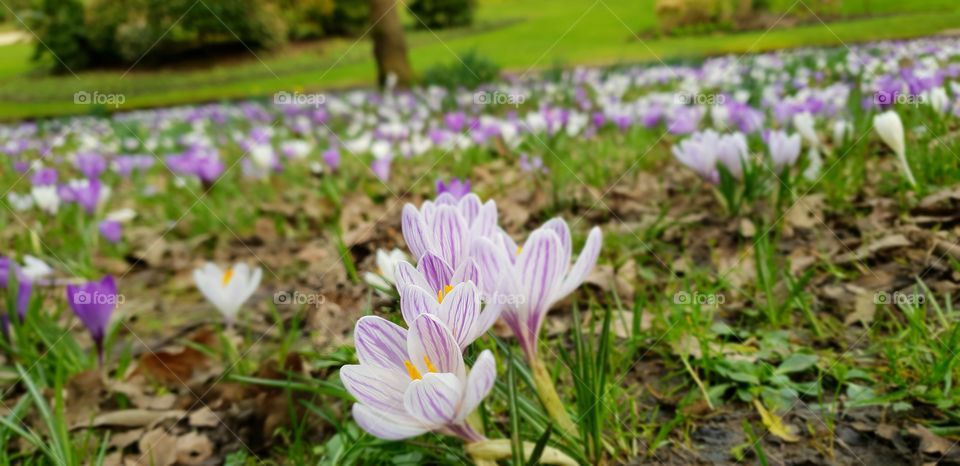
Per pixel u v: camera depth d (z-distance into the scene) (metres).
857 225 2.50
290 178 4.77
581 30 12.73
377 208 3.54
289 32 16.25
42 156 6.74
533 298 1.20
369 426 0.96
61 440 1.58
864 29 7.55
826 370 1.76
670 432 1.58
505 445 1.08
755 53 7.88
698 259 2.52
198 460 1.71
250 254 3.39
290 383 1.48
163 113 10.14
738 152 2.68
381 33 9.98
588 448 1.38
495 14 16.81
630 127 4.87
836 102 3.95
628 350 1.87
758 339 1.97
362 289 1.91
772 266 2.08
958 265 2.00
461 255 1.17
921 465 1.39
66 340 2.16
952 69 4.02
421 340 0.97
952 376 1.65
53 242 3.74
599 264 2.51
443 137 4.70
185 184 4.74
